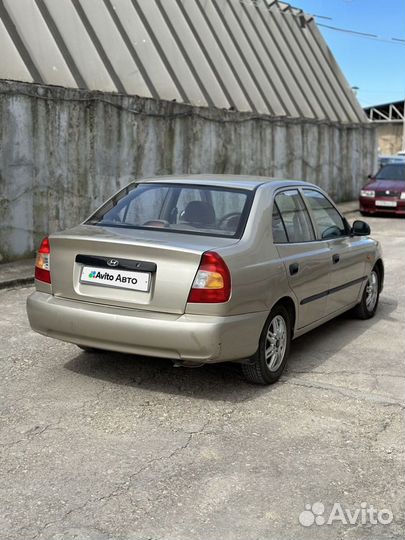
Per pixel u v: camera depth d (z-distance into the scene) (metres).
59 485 3.38
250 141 15.39
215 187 5.28
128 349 4.48
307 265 5.40
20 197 9.62
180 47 14.58
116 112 11.07
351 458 3.81
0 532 2.95
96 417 4.27
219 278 4.32
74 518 3.08
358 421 4.36
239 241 4.70
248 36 17.95
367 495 3.40
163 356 4.40
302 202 5.85
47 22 11.24
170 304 4.37
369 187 18.62
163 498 3.29
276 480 3.52
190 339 4.29
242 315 4.51
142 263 4.45
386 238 14.20
